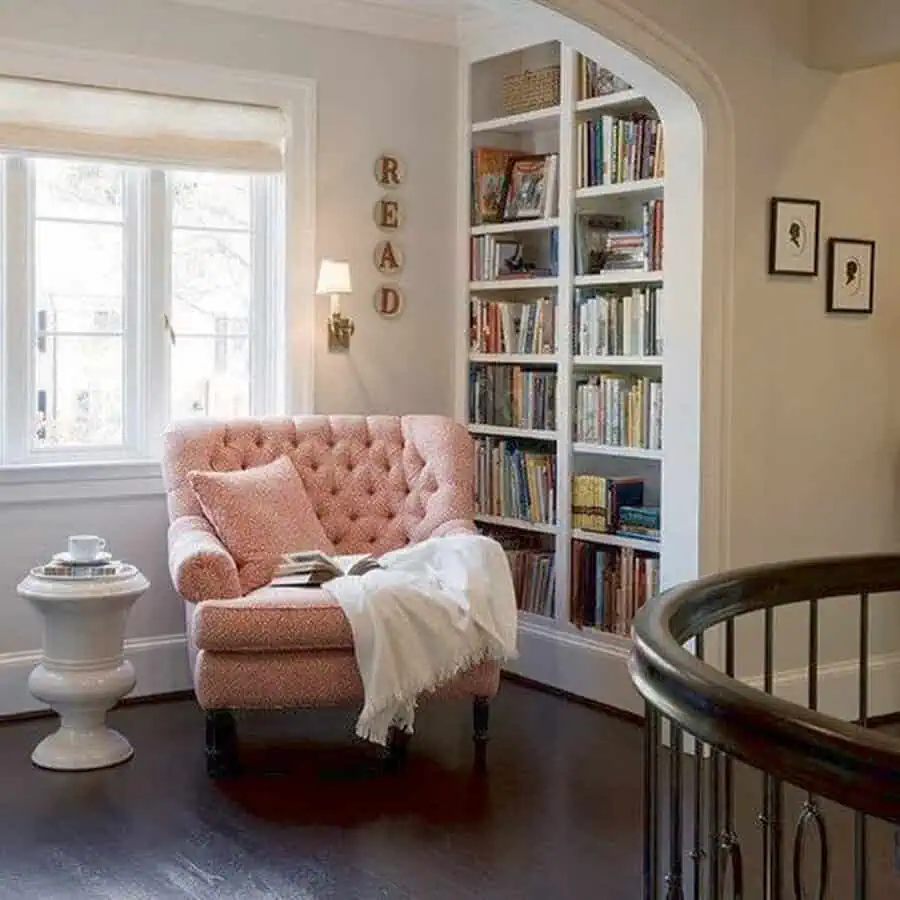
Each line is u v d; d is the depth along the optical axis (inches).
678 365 175.8
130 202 200.1
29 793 156.7
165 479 184.1
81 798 155.3
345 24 210.5
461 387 225.8
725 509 176.2
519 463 215.2
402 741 167.3
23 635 190.9
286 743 177.0
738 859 71.5
